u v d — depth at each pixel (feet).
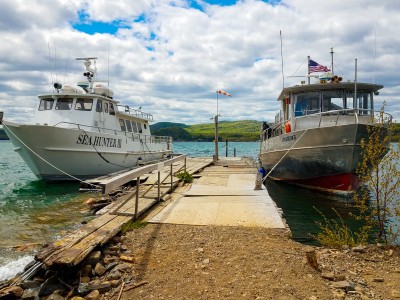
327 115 49.83
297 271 15.56
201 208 28.43
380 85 50.08
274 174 63.10
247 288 13.87
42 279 16.16
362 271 16.22
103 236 19.51
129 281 15.05
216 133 83.82
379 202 24.44
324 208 40.73
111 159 58.95
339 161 44.70
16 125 47.50
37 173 53.52
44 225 29.96
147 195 33.19
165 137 92.02
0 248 23.15
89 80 66.18
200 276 15.19
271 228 23.07
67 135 50.31
